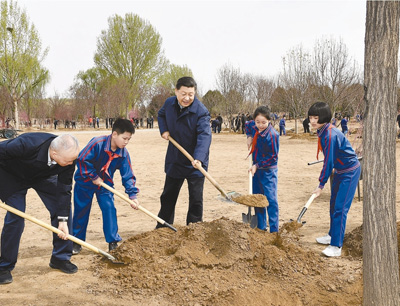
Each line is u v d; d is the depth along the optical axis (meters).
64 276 4.11
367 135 2.70
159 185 9.68
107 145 4.48
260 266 4.00
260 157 5.20
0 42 36.00
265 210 5.27
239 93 38.41
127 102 53.16
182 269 3.94
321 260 4.20
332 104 26.58
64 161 3.65
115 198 8.09
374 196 2.69
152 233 4.72
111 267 4.25
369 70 2.64
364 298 2.83
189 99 4.68
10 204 3.95
